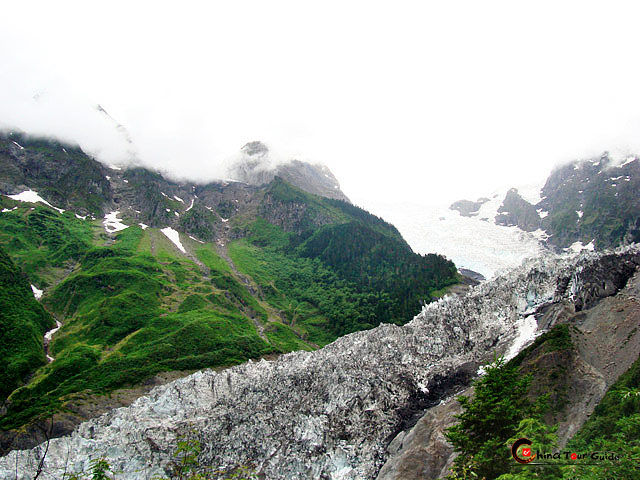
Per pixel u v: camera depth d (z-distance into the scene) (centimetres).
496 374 4731
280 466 6506
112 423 7756
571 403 5388
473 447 4397
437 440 5828
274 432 6900
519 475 3353
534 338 7369
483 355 7881
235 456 6706
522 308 8531
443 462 5556
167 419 7612
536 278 8719
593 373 5659
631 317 6341
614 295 7250
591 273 7825
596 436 4328
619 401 4644
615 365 5716
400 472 5738
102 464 3353
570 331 6519
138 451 6844
